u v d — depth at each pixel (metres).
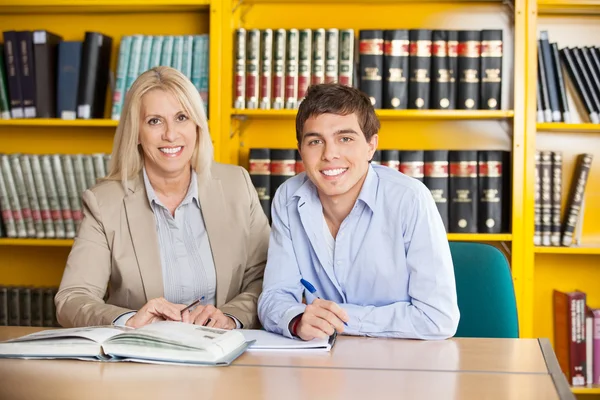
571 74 3.02
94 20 3.29
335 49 2.95
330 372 1.32
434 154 2.94
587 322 3.00
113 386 1.23
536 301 3.24
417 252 1.73
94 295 1.97
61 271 3.36
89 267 2.01
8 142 3.35
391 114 2.90
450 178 2.95
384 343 1.59
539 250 2.90
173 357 1.39
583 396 3.20
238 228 2.17
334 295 1.87
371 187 1.80
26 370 1.34
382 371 1.33
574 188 3.03
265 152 2.99
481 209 2.93
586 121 3.10
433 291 1.68
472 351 1.50
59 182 3.07
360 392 1.19
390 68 2.93
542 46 2.96
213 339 1.45
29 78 3.07
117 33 3.28
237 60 2.98
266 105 2.99
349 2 3.16
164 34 3.26
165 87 2.04
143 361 1.40
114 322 1.77
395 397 1.16
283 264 1.86
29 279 3.38
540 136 3.17
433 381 1.26
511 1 3.00
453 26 3.16
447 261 1.72
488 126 3.16
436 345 1.56
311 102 1.75
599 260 3.21
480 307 1.96
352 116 1.73
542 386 1.23
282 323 1.63
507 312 1.93
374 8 3.18
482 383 1.25
